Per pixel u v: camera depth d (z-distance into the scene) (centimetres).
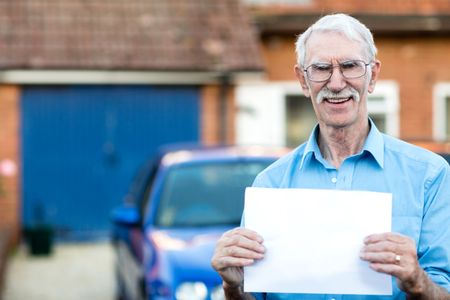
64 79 1419
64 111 1441
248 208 314
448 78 1603
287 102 1555
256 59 1446
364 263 307
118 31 1471
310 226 311
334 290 309
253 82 1507
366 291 307
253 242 310
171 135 1470
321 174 328
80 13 1491
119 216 755
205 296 619
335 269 309
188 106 1470
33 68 1392
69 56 1414
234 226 702
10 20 1458
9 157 1427
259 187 336
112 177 1459
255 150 791
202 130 1476
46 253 1357
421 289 295
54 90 1436
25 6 1488
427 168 319
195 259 636
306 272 310
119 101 1454
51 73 1409
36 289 1119
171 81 1447
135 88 1458
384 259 293
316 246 310
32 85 1427
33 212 1438
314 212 311
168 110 1466
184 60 1435
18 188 1433
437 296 298
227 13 1530
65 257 1351
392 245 293
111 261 1317
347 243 308
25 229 1437
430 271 311
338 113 316
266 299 333
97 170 1454
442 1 1625
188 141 1475
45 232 1353
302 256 311
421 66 1598
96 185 1455
